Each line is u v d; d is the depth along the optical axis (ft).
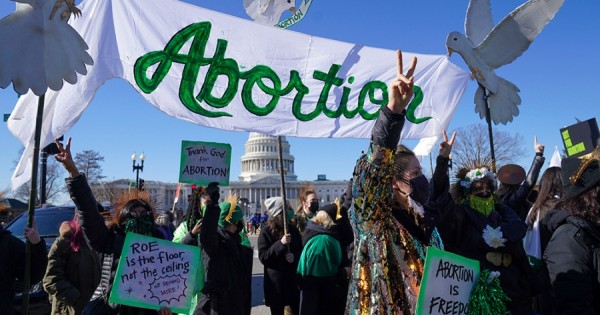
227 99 15.61
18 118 13.38
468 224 10.98
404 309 7.64
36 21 10.77
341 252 18.90
